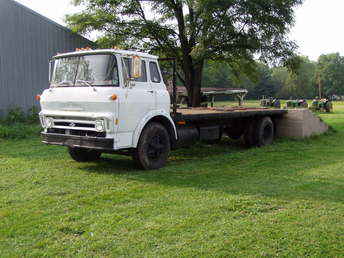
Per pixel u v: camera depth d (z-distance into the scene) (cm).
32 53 1620
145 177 707
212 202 547
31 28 1612
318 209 520
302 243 406
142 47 2056
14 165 807
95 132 710
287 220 474
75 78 742
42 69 1669
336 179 697
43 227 452
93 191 608
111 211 509
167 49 2080
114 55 709
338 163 855
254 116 1136
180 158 941
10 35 1526
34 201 552
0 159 876
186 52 2028
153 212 504
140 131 745
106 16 1898
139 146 752
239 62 2195
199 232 434
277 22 1805
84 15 1892
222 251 387
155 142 786
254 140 1127
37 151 992
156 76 795
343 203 548
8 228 448
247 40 1828
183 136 880
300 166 820
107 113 688
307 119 1293
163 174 735
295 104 3294
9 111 1498
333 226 454
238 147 1149
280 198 572
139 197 576
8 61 1522
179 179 694
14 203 544
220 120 1045
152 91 771
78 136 716
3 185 639
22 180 677
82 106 714
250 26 1825
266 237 421
